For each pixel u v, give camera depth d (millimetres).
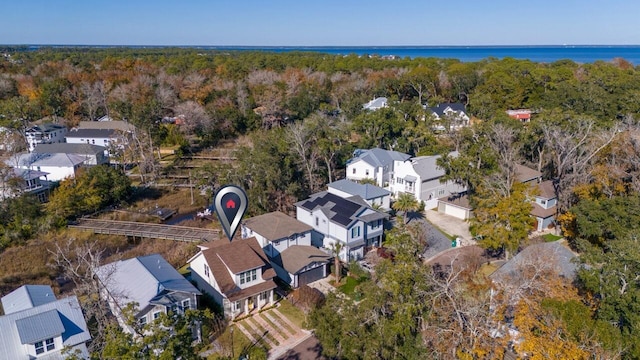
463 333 22531
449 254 40656
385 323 22766
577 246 38594
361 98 89875
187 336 19703
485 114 77000
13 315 26078
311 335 29938
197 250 41562
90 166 58062
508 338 22328
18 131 74438
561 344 20641
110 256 41062
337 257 36406
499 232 36531
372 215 41062
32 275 37656
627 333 23141
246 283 32500
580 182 43188
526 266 28344
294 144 53625
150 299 27812
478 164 50906
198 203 54875
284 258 37062
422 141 64250
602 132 47906
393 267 25188
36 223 44875
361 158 55312
